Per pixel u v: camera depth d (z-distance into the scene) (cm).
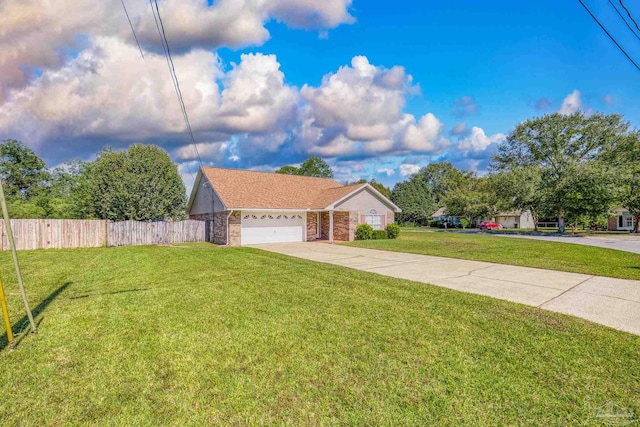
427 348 421
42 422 276
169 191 2712
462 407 295
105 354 406
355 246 1770
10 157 3247
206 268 1017
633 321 531
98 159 2652
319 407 295
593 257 1302
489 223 4253
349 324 509
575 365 377
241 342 440
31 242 1659
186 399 308
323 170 5669
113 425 271
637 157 2897
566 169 2823
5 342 443
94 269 1016
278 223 2086
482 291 734
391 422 274
